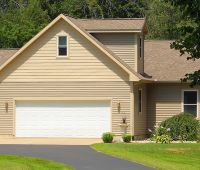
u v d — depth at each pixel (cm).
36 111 4453
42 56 4406
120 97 4331
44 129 4453
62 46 4397
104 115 4372
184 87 4719
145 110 4725
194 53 3222
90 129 4406
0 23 7144
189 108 4716
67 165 2883
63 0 7706
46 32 4403
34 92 4425
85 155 3331
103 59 4347
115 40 4603
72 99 4394
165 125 4388
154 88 4759
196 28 3189
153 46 5103
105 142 4112
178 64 4841
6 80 4444
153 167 2836
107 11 7519
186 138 4325
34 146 3884
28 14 7369
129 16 7462
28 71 4422
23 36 6925
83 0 7450
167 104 4744
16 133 4466
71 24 4359
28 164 2930
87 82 4369
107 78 4344
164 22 6806
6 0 8419
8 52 5050
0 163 2967
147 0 7650
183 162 3062
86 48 4366
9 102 4450
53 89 4406
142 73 4722
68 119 4428
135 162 3022
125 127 4319
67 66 4391
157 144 3928
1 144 4031
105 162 3012
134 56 4569
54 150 3612
